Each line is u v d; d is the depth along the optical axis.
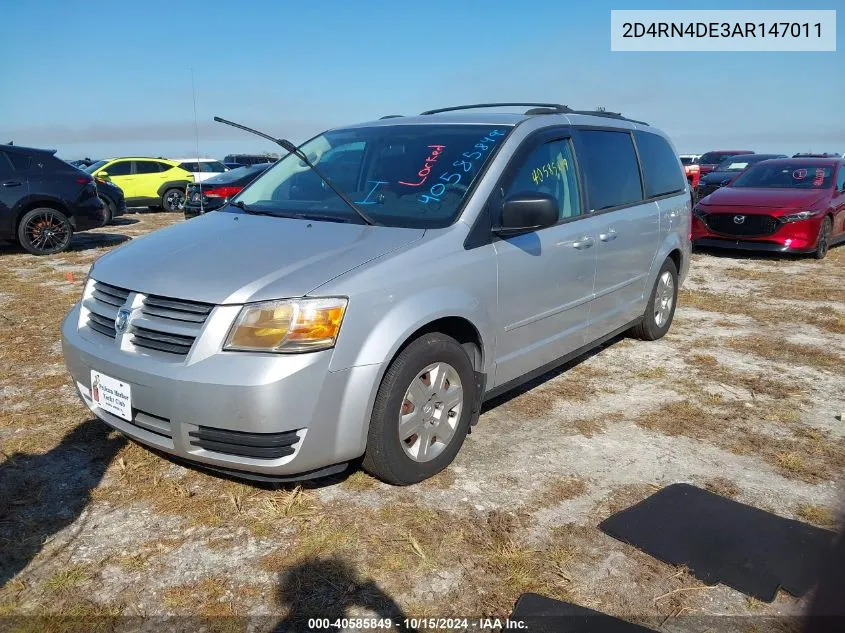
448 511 3.13
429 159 3.88
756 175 11.09
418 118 4.41
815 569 2.75
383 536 2.93
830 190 10.28
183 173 18.92
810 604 2.56
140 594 2.57
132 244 3.66
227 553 2.81
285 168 4.38
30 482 3.32
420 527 3.00
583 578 2.70
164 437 3.01
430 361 3.24
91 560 2.76
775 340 5.99
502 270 3.63
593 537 2.96
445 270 3.29
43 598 2.53
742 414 4.36
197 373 2.79
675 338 6.02
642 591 2.63
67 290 7.59
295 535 2.94
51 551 2.81
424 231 3.39
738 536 2.97
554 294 4.12
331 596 2.57
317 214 3.71
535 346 4.05
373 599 2.56
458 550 2.85
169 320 2.99
